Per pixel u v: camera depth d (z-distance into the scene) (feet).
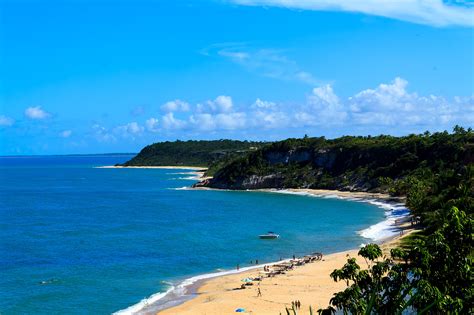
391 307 80.74
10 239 319.27
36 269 235.40
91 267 239.91
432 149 589.73
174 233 343.26
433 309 76.07
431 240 86.33
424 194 378.53
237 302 176.14
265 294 186.50
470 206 259.60
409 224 350.02
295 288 194.70
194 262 252.42
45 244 301.02
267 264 248.52
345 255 259.39
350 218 407.23
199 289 200.64
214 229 361.71
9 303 181.78
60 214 457.27
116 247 291.17
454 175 377.09
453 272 82.89
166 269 236.63
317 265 236.63
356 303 85.40
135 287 204.74
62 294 193.88
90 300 186.39
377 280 89.56
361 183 616.39
